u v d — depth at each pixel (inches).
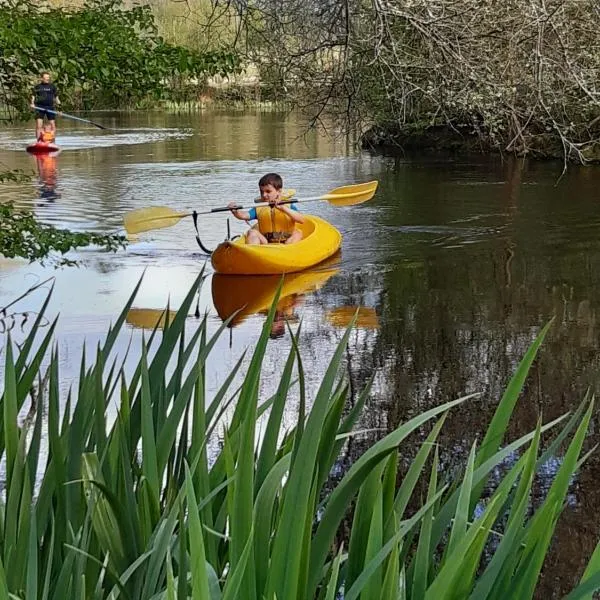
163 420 65.3
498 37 207.0
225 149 748.0
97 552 57.0
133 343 241.1
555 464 163.5
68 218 433.7
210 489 63.7
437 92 219.8
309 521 46.8
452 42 206.4
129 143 799.1
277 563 45.2
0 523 55.6
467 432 181.2
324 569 61.0
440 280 319.9
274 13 250.1
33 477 60.8
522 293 299.1
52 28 192.5
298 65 272.2
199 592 39.7
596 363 224.7
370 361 230.4
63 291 298.2
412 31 224.4
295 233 362.9
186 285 312.7
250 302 294.4
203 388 63.8
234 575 41.9
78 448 59.0
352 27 241.9
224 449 54.5
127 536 54.9
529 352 56.8
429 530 50.5
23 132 908.0
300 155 710.5
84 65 197.8
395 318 272.4
